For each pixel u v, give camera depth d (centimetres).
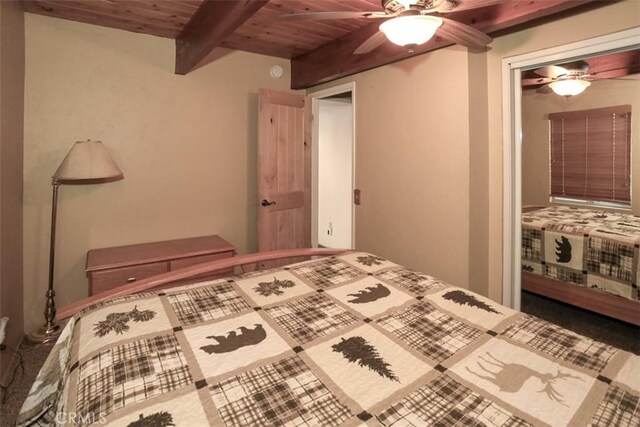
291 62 365
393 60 271
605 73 206
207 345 116
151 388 94
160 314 137
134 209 292
